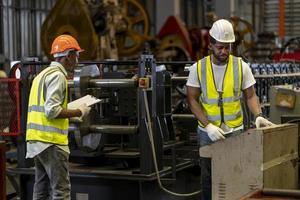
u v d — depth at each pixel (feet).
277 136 10.30
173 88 18.98
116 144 16.55
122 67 24.61
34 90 13.43
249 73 12.60
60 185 13.38
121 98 15.26
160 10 45.57
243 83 12.59
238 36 32.86
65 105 13.30
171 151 16.08
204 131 12.63
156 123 14.90
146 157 14.51
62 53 13.41
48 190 14.05
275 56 32.78
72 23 28.07
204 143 12.63
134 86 14.46
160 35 35.37
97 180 15.26
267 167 9.95
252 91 12.64
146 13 35.19
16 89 15.96
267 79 20.58
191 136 17.74
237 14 50.19
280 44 47.24
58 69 13.33
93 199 15.37
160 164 15.08
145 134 14.49
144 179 14.43
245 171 9.91
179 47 34.76
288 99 16.11
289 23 49.83
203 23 49.62
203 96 12.62
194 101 12.73
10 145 21.47
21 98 16.01
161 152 15.12
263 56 40.32
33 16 36.55
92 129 14.88
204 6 49.37
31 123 13.41
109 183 15.15
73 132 15.12
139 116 14.53
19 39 35.40
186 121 17.75
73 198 15.58
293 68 23.71
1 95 16.15
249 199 8.76
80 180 15.46
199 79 12.56
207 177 12.62
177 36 34.83
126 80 14.46
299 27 49.37
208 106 12.57
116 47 31.35
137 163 15.80
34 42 36.60
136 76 14.78
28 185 16.28
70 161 16.62
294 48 35.42
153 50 34.99
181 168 16.01
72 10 28.04
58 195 13.38
